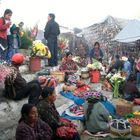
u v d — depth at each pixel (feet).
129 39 34.06
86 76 20.88
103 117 13.20
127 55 36.96
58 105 14.62
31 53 18.43
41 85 14.75
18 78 13.39
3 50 17.16
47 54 19.13
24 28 25.11
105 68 25.41
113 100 18.84
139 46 35.06
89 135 12.99
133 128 13.20
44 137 9.82
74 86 18.28
